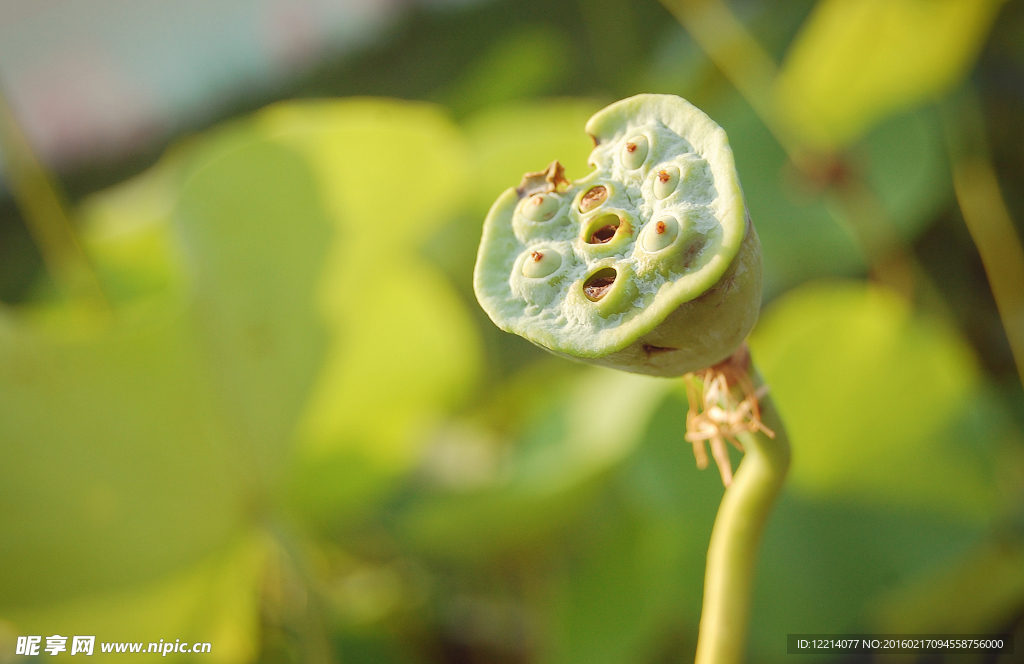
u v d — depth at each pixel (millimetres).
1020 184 1194
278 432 851
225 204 811
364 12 2049
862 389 917
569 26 1742
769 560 968
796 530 968
